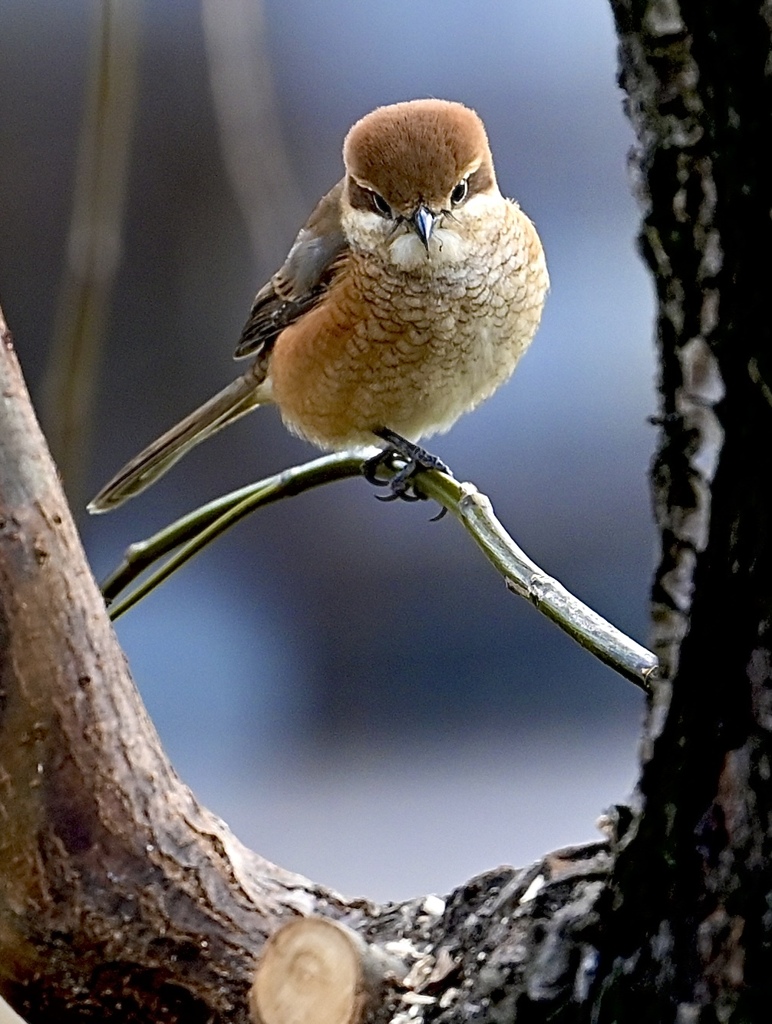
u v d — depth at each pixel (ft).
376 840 42.01
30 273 48.16
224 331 48.98
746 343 12.67
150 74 46.57
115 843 15.78
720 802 13.32
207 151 47.37
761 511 12.85
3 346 15.88
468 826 42.39
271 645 49.32
